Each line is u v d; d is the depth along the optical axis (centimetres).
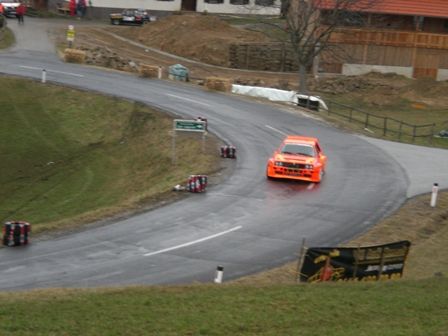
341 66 12962
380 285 3148
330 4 12056
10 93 8412
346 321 2592
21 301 2650
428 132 9344
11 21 13412
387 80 12681
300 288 3000
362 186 5634
